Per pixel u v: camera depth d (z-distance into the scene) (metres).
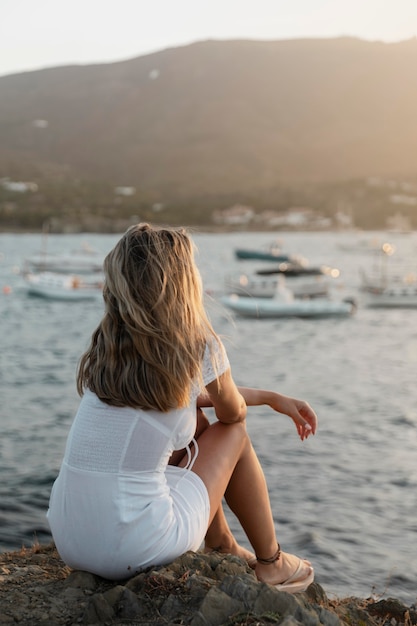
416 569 7.21
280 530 8.24
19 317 38.97
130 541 2.89
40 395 17.36
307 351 27.94
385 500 9.33
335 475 10.40
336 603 3.76
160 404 2.83
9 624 2.85
